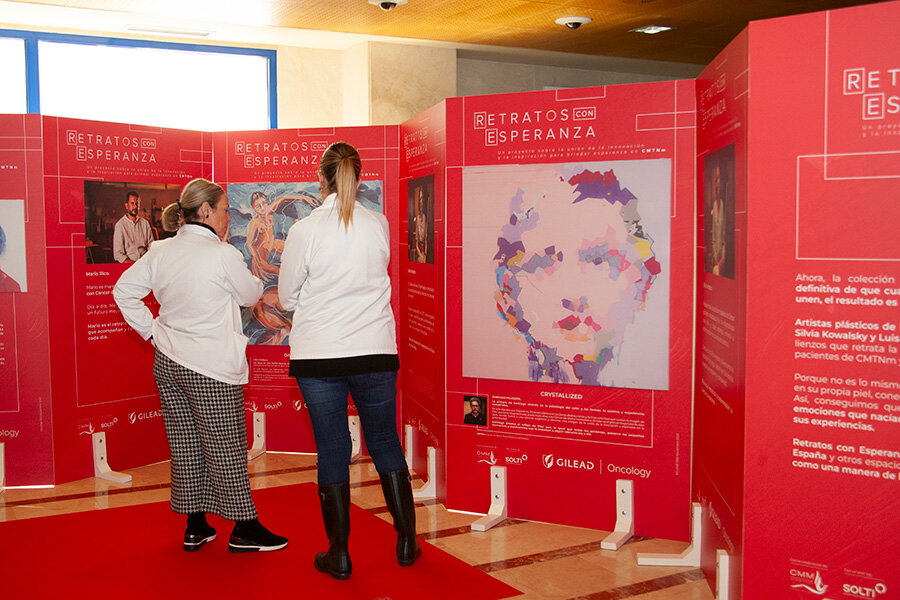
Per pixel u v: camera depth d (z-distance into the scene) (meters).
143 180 4.38
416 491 3.87
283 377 4.68
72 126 4.09
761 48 2.21
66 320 4.12
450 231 3.56
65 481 4.14
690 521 3.22
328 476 2.82
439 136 3.65
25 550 3.17
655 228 3.18
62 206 4.08
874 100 2.08
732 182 2.48
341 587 2.79
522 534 3.35
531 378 3.45
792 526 2.24
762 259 2.24
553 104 3.32
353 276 2.73
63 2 5.14
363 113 6.81
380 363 2.78
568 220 3.32
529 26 6.14
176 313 2.93
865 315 2.12
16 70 5.83
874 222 2.10
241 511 3.04
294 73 6.88
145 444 4.50
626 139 3.21
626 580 2.86
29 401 4.04
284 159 4.51
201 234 3.00
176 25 5.88
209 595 2.72
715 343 2.75
